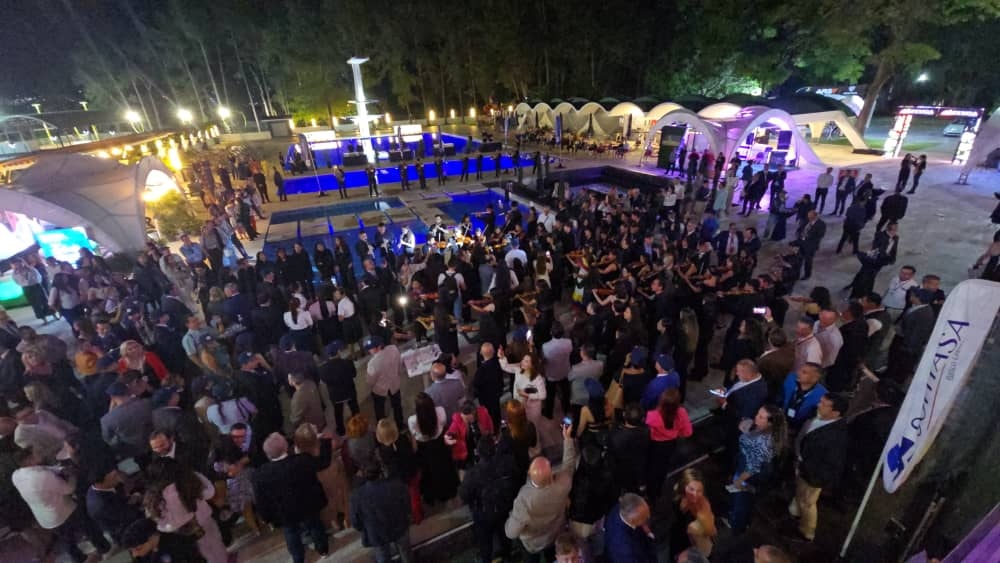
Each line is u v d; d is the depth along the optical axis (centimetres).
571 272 999
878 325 547
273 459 391
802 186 1728
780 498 488
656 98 2725
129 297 810
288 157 3100
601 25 3562
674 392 424
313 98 4384
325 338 742
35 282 995
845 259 1103
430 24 4272
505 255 955
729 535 338
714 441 574
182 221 1567
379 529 371
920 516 362
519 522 354
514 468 388
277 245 1511
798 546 439
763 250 1195
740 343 540
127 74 4634
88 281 913
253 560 463
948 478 346
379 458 409
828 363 532
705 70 3014
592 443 385
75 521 450
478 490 386
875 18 2267
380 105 4969
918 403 331
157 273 952
